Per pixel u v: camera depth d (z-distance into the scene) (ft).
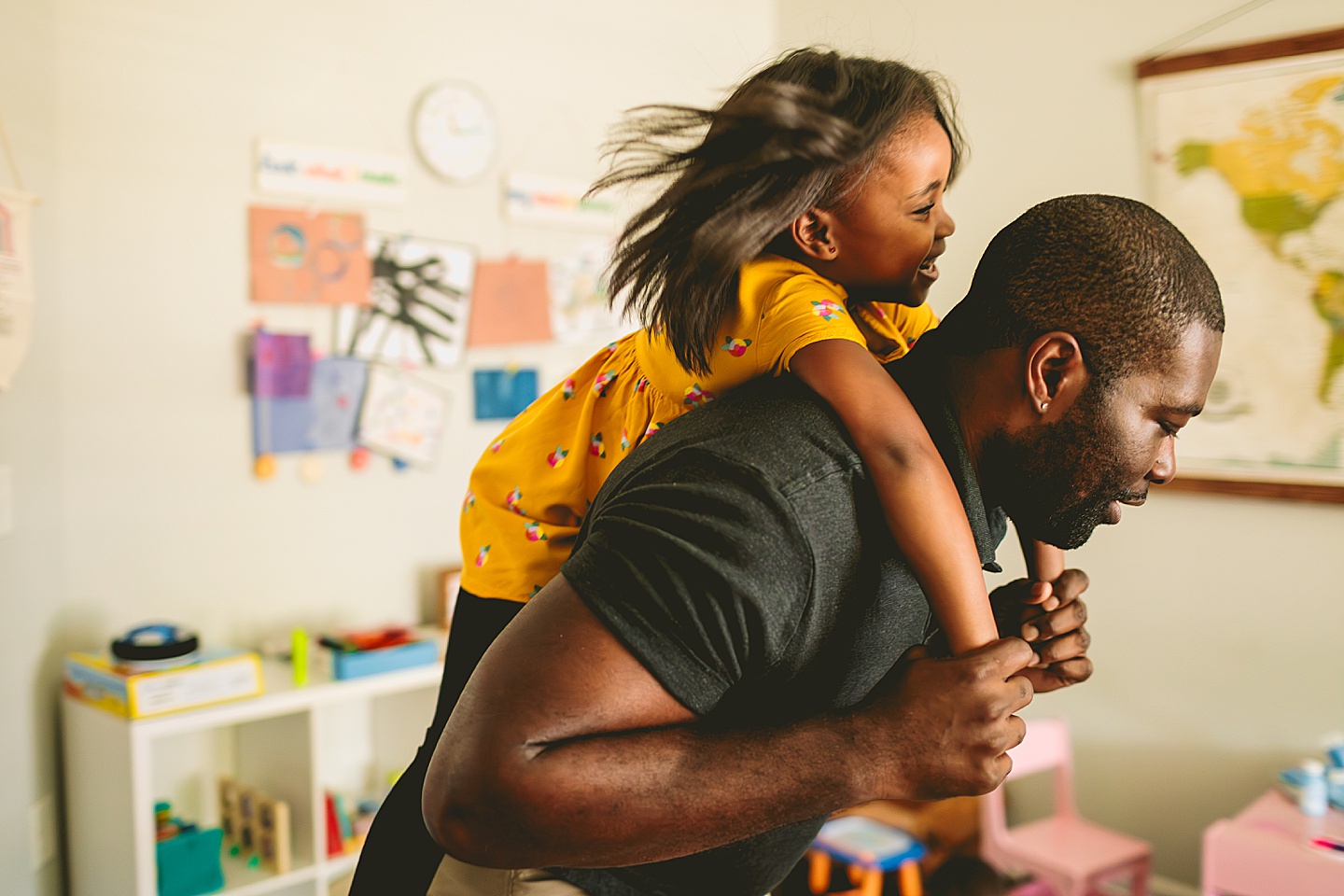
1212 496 8.22
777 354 2.48
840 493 2.20
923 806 8.86
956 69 9.53
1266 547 8.00
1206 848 6.64
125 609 7.54
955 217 9.61
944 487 2.24
